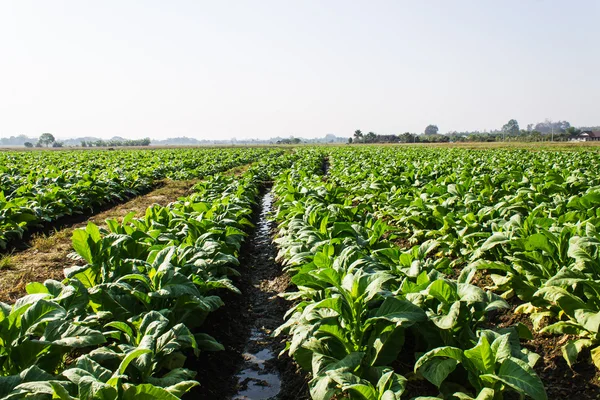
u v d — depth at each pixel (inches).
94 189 590.2
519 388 118.7
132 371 143.6
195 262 219.9
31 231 438.3
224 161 1275.8
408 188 486.6
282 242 289.1
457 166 772.6
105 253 218.2
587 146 2073.1
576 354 163.8
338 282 168.7
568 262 198.4
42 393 116.1
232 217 355.9
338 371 135.3
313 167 955.3
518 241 208.5
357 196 530.3
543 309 198.8
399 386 132.4
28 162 1069.1
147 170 877.2
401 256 200.1
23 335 138.8
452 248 289.9
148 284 188.7
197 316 203.9
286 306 264.4
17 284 272.8
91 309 189.2
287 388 185.3
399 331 164.2
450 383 152.1
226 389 188.4
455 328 157.1
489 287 245.1
